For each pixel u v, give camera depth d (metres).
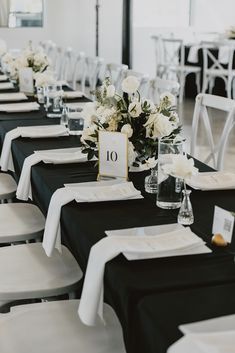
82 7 10.59
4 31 10.27
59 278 2.10
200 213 2.02
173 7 11.31
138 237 1.72
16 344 1.68
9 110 4.02
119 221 1.95
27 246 2.39
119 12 10.82
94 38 10.84
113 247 1.64
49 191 2.32
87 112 2.43
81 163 2.71
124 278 1.52
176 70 9.17
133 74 4.52
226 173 2.44
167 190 2.05
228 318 1.27
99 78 10.12
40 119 3.80
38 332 1.74
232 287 1.45
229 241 1.71
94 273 1.63
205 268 1.58
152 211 2.05
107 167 2.37
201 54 9.31
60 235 2.15
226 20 11.38
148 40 11.20
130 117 2.29
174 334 1.25
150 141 2.28
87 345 1.68
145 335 1.35
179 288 1.47
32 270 2.16
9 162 3.24
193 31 11.44
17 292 2.00
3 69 6.50
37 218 2.71
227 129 3.24
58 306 1.90
